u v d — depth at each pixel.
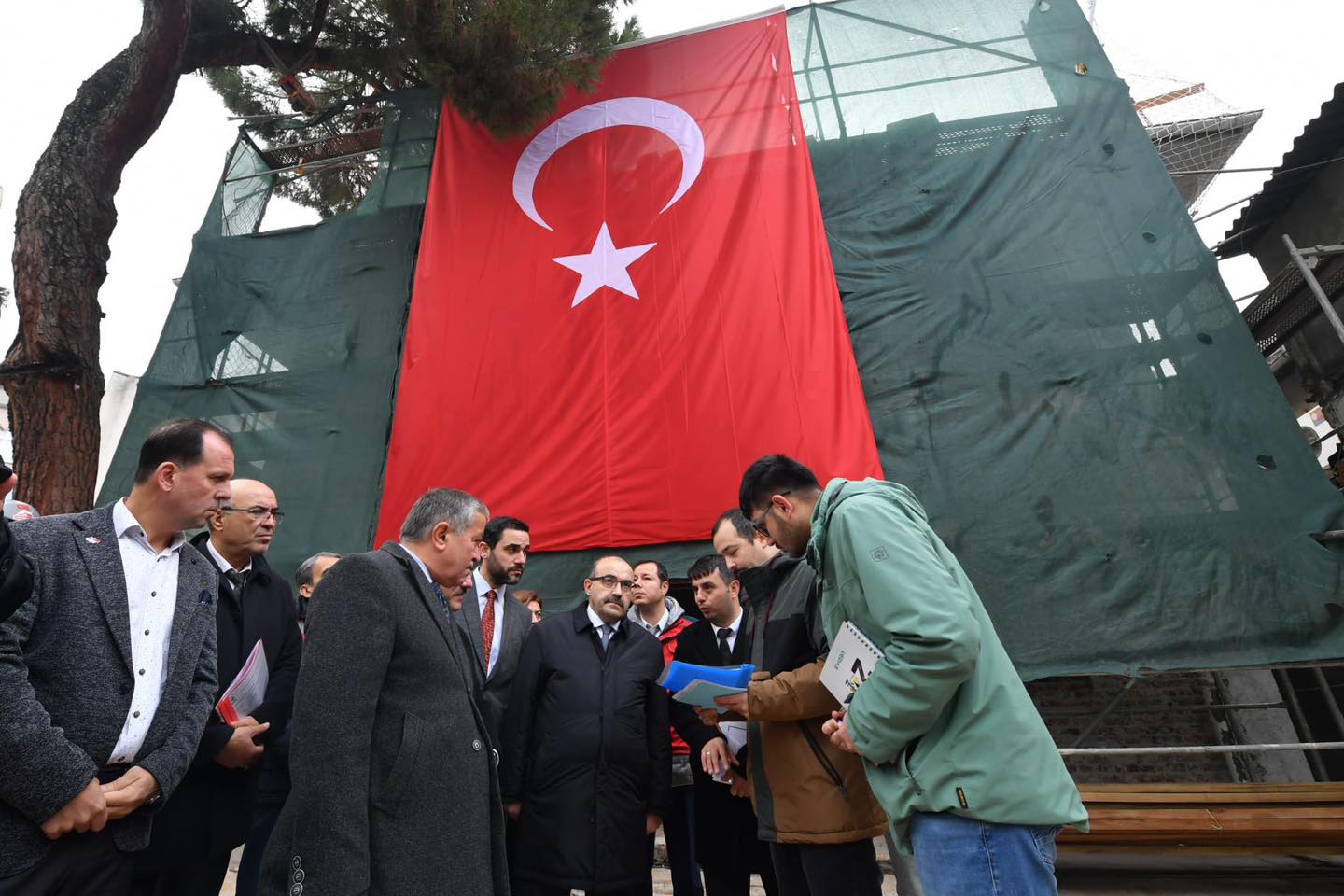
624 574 3.31
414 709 2.02
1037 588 4.84
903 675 1.62
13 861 1.64
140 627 2.04
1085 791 4.48
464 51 6.13
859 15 7.06
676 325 6.00
